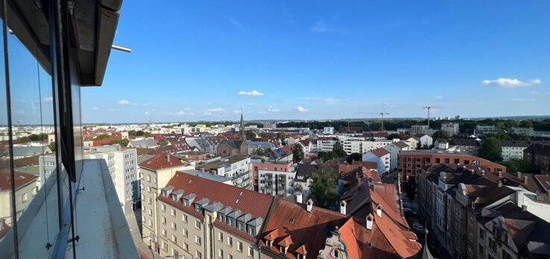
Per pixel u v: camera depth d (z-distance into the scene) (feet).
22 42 8.91
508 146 400.06
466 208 145.18
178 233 139.03
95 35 14.70
